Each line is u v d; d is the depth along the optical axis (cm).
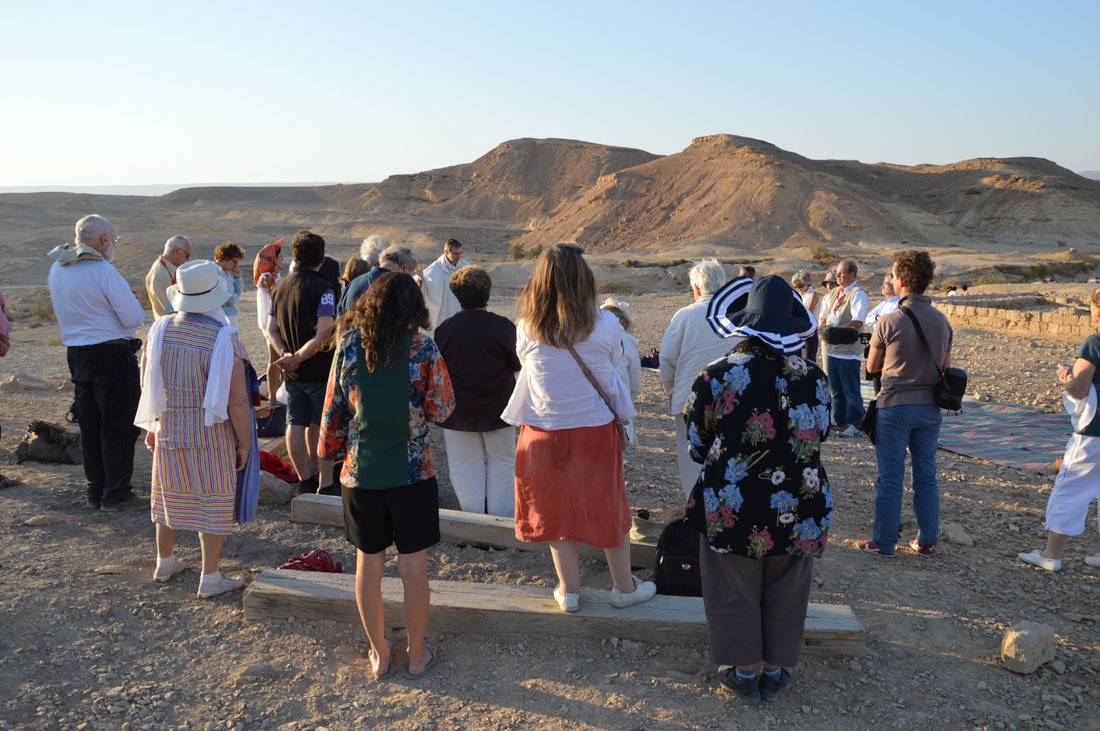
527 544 548
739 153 17650
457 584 466
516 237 17662
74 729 355
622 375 575
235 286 905
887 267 7794
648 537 526
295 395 622
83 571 506
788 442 355
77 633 432
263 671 403
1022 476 791
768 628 372
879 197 17175
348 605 446
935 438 557
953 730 363
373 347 370
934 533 564
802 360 363
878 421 558
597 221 16538
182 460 461
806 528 357
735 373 358
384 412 372
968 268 7062
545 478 409
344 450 398
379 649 400
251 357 1511
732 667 382
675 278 7419
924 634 452
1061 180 18500
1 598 461
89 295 583
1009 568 557
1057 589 523
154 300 813
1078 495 534
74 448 743
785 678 387
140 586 491
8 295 5575
